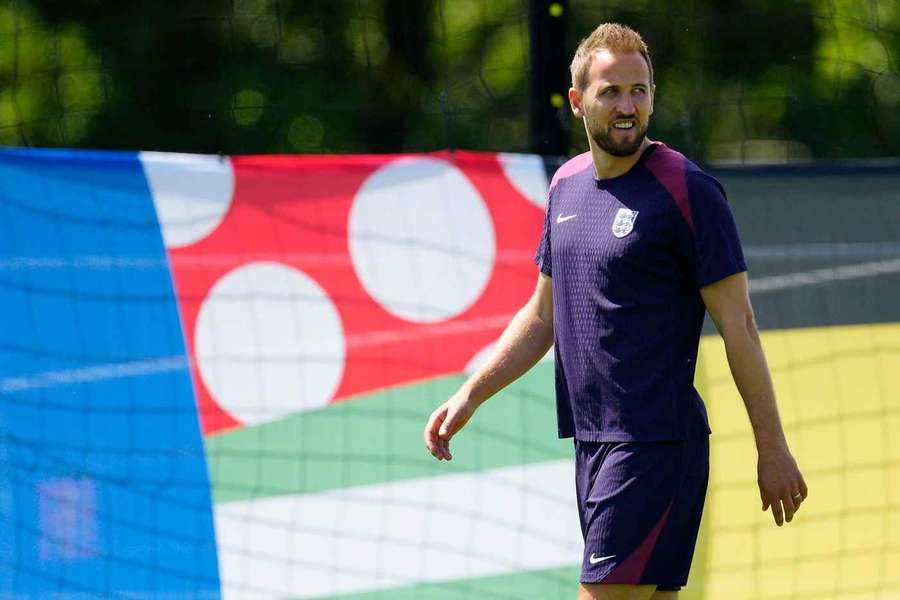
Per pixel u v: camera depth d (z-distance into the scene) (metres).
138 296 17.62
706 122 43.25
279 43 48.00
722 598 18.97
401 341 18.62
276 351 18.14
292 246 18.42
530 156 19.56
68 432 17.09
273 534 17.80
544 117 20.06
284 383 18.11
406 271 18.78
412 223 18.91
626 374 12.99
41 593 16.75
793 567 19.20
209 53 48.12
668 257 12.90
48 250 17.27
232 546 17.62
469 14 51.59
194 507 17.53
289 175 18.55
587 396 13.35
